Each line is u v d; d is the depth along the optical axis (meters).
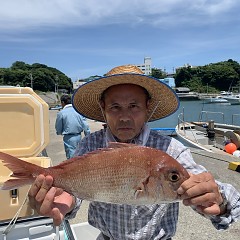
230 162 3.10
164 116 0.86
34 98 0.85
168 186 0.51
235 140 4.49
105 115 0.76
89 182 0.55
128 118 0.69
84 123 2.89
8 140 0.84
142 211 0.68
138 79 0.68
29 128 0.85
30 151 0.85
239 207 0.61
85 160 0.56
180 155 0.71
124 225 0.69
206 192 0.50
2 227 0.74
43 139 0.86
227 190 0.60
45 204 0.54
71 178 0.55
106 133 0.74
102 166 0.54
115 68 0.76
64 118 2.82
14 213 0.75
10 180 0.54
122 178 0.54
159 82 0.71
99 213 0.73
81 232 1.25
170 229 0.71
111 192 0.54
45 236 0.78
